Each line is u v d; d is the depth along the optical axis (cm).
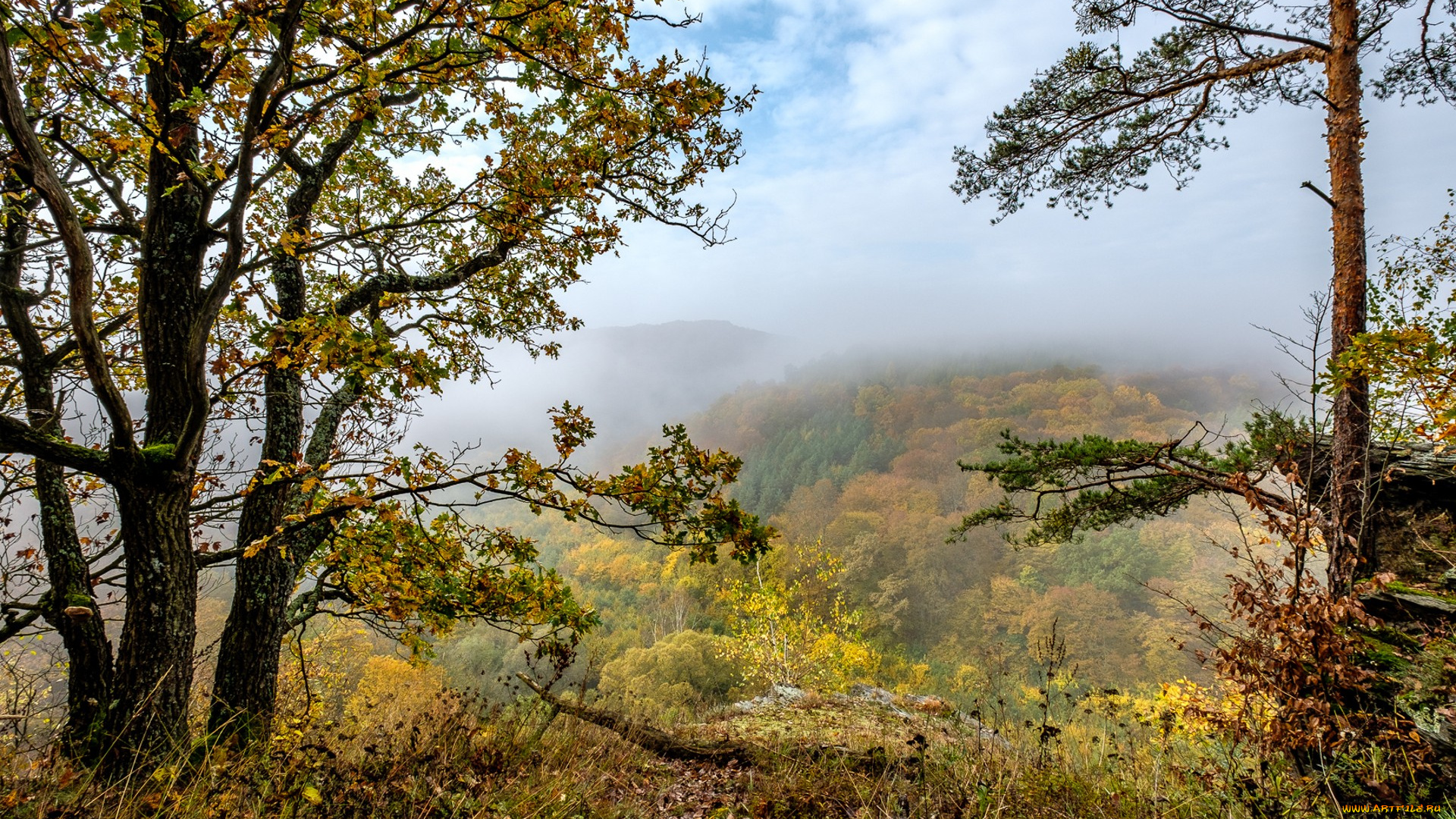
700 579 5847
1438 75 701
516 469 376
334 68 327
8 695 323
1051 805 326
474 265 568
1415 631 467
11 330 403
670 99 399
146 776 312
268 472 420
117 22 276
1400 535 582
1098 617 4869
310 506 494
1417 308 696
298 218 481
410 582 509
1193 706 402
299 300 531
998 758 417
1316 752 327
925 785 371
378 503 388
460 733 402
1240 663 351
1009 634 5178
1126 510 764
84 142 416
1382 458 608
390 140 570
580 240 575
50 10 305
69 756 327
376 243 543
